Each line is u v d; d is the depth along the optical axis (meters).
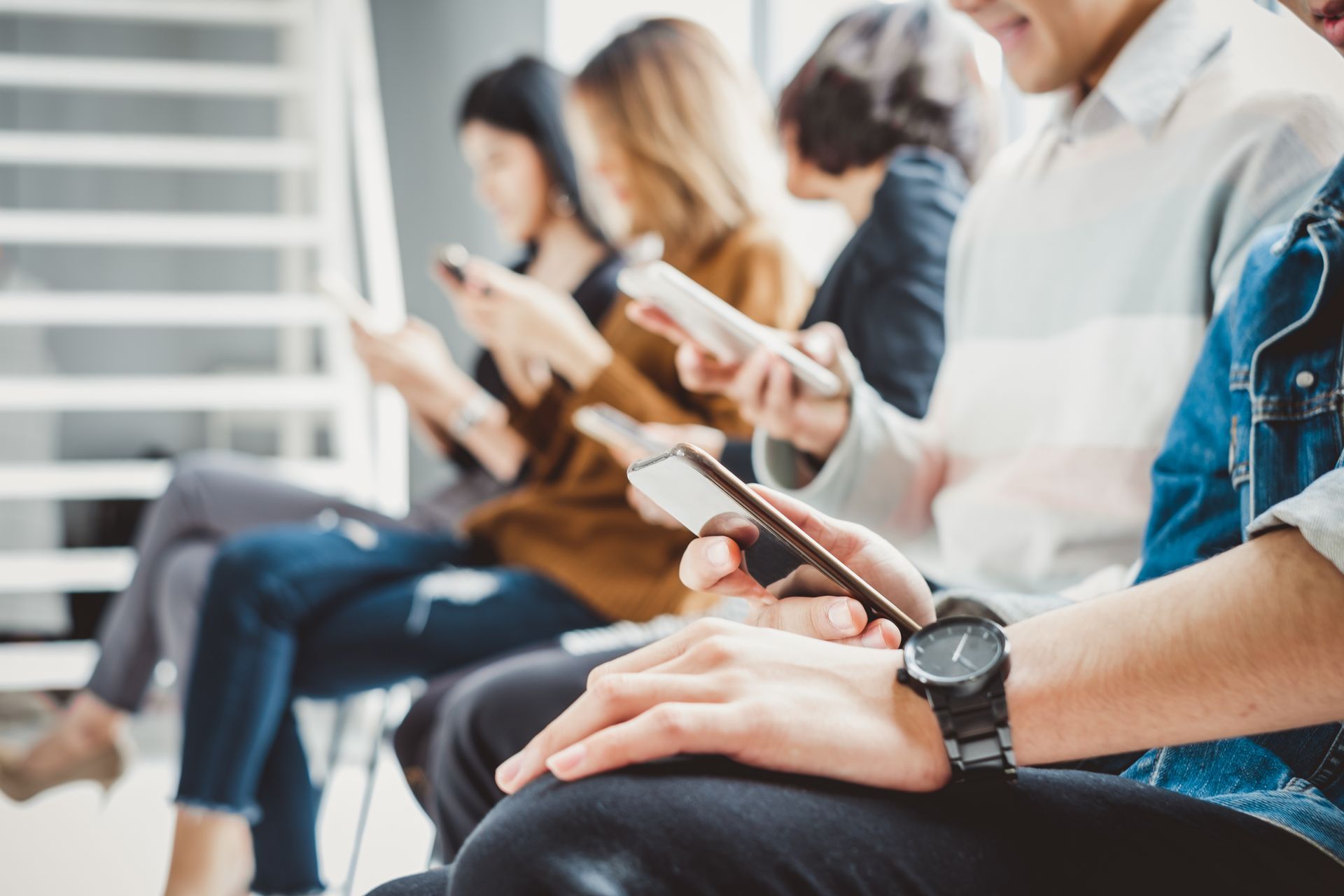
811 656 0.53
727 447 1.52
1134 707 0.48
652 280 1.27
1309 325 0.67
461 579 1.69
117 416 3.29
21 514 3.06
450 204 3.34
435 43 3.34
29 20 3.36
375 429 3.05
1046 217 1.15
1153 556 0.76
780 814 0.45
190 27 3.41
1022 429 1.16
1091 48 1.09
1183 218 1.00
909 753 0.49
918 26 1.76
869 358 1.51
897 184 1.57
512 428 1.99
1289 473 0.66
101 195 3.36
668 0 3.15
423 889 0.59
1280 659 0.46
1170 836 0.47
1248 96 0.98
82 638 3.02
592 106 1.99
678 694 0.50
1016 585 1.14
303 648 1.62
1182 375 1.00
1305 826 0.52
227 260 3.42
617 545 1.72
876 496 1.23
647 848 0.43
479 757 1.16
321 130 3.08
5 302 2.82
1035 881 0.45
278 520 2.09
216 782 1.50
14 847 1.97
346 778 2.44
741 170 1.92
